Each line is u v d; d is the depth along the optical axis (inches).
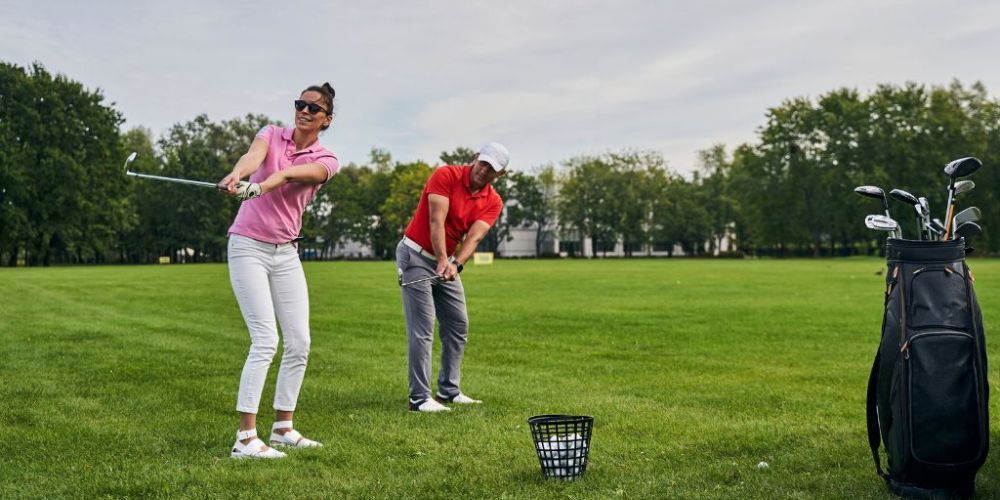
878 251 3250.5
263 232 199.2
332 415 243.1
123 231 2965.1
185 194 3270.2
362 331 489.7
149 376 319.9
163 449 199.9
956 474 149.8
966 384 147.2
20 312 630.5
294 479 171.0
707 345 418.6
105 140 2608.3
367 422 232.4
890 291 157.9
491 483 167.8
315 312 627.5
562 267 1894.7
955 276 151.9
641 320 552.7
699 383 301.9
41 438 209.9
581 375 323.6
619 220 3796.8
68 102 2566.4
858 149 2910.9
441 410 250.2
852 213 2888.8
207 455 193.3
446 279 252.1
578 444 170.9
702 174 3944.4
